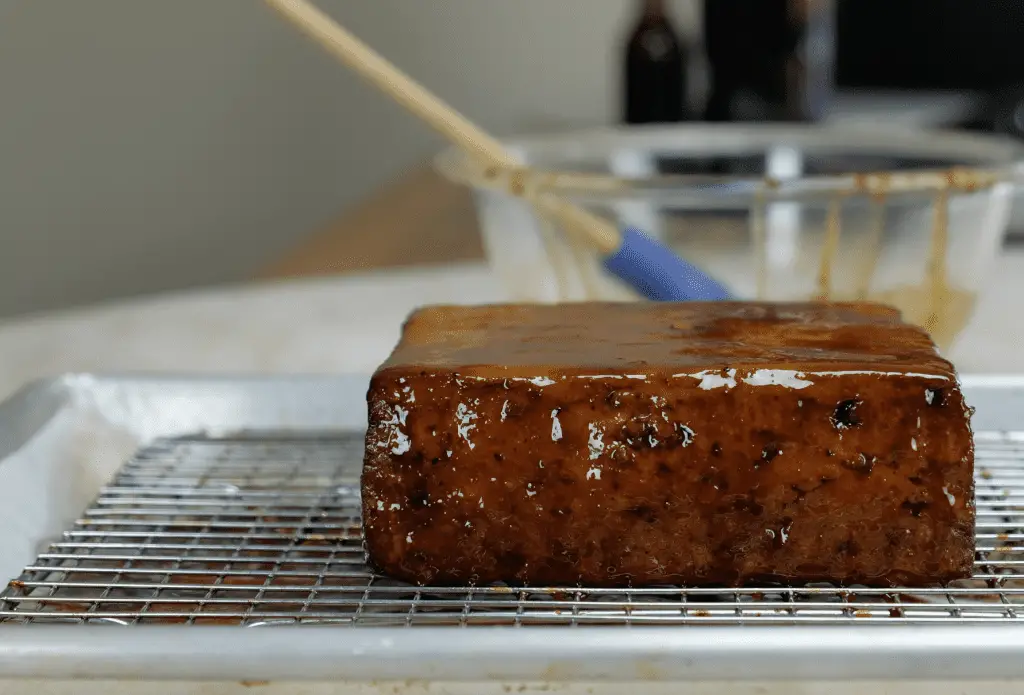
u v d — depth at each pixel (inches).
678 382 19.2
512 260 25.7
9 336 30.0
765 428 19.2
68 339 29.8
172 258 59.6
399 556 19.4
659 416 19.2
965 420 19.1
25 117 50.1
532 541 19.4
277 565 19.5
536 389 19.2
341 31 25.0
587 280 24.8
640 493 19.3
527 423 19.3
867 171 28.2
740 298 24.1
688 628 17.2
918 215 23.9
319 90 67.9
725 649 17.1
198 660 17.1
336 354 28.6
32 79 50.4
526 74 74.8
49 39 51.1
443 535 19.4
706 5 50.3
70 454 21.8
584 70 74.9
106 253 55.4
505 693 17.3
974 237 24.6
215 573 19.2
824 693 17.3
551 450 19.3
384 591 19.2
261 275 41.7
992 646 17.0
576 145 29.3
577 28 74.0
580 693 17.3
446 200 53.2
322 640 17.2
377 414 19.4
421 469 19.3
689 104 50.8
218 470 22.0
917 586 19.3
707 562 19.4
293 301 33.3
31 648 17.1
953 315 25.0
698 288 23.5
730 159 28.9
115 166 55.4
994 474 21.2
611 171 29.1
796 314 21.0
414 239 45.3
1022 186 25.3
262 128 64.7
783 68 49.6
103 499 21.2
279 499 21.2
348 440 22.9
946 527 19.2
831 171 28.4
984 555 19.7
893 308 21.3
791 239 23.8
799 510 19.3
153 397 23.1
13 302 50.6
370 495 19.4
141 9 55.8
